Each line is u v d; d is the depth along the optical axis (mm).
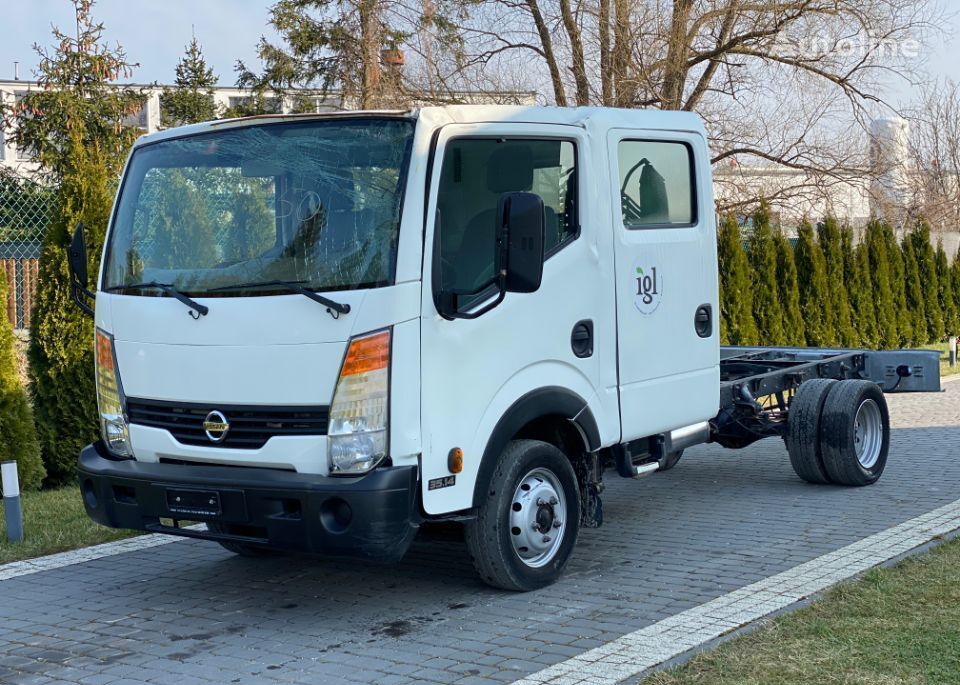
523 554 6160
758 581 6227
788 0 23703
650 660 4910
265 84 27359
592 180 6406
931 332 25984
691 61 24516
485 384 5727
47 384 9766
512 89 24250
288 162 5676
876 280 23750
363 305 5301
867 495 8664
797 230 22750
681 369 7164
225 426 5582
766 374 9008
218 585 6562
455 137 5633
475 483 5715
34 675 5070
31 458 9289
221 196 5836
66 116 20938
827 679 4555
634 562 6801
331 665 5082
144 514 5762
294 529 5316
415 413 5363
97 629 5746
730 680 4570
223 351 5578
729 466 10297
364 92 23766
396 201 5391
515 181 5957
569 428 6523
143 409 5945
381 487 5219
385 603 6082
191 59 35719
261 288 5520
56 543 7609
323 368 5328
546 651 5156
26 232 13703
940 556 6578
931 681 4512
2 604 6238
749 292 18516
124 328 5984
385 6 23625
